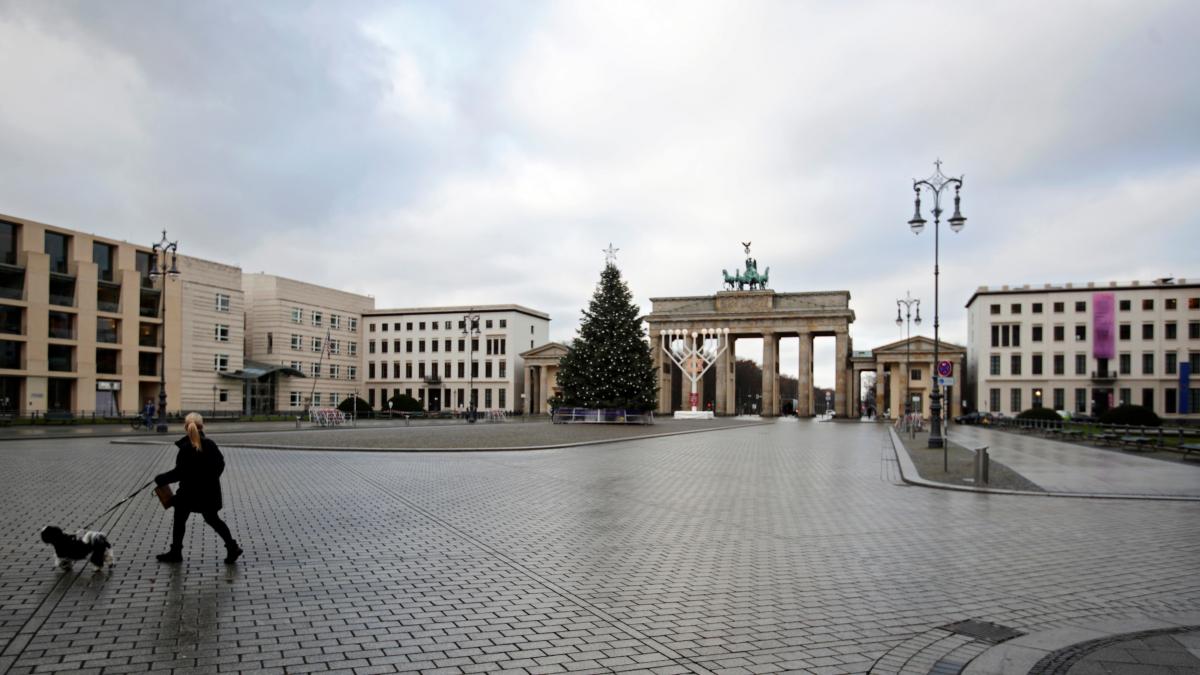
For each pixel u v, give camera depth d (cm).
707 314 10650
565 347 10894
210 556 1031
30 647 657
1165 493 1819
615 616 779
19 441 3381
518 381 11588
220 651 656
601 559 1047
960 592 889
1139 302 9044
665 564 1020
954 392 10188
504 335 11425
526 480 1997
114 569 949
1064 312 9325
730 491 1812
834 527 1317
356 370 11650
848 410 10319
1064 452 3328
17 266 6156
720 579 941
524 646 682
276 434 4094
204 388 8050
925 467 2444
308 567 977
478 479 2003
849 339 12019
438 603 819
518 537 1197
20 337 6112
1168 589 912
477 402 11444
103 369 6875
